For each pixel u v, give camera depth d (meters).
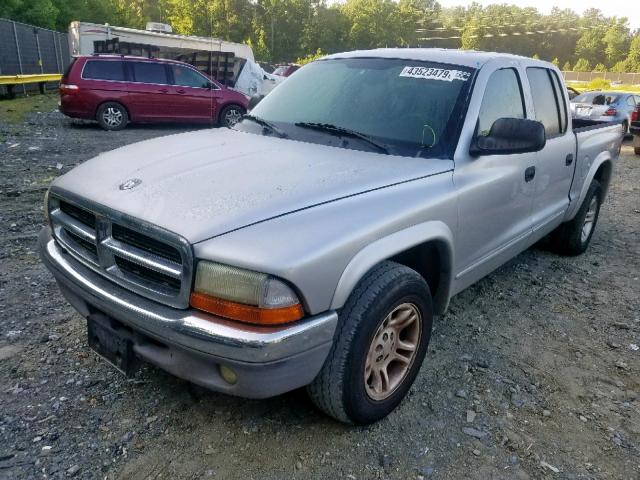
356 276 2.28
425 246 2.94
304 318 2.16
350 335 2.34
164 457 2.41
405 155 3.00
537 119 3.99
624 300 4.44
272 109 3.69
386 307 2.45
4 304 3.69
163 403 2.76
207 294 2.09
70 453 2.40
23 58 20.56
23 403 2.70
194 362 2.20
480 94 3.29
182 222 2.16
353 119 3.29
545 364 3.39
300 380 2.21
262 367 2.05
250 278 2.03
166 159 2.80
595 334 3.83
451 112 3.18
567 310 4.20
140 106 13.12
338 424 2.69
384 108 3.30
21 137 10.60
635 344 3.71
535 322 3.96
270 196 2.33
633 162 12.32
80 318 3.55
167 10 77.81
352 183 2.56
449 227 2.91
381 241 2.42
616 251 5.73
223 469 2.36
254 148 3.01
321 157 2.88
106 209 2.37
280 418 2.70
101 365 3.05
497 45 102.31
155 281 2.27
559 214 4.59
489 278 4.75
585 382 3.22
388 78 3.48
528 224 3.98
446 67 3.45
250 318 2.04
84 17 39.31
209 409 2.73
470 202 3.07
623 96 17.11
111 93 12.70
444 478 2.39
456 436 2.66
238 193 2.35
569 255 5.44
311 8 83.62
